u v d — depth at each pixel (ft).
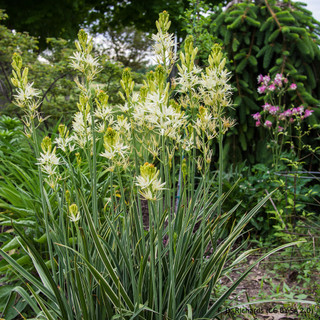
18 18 30.19
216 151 14.42
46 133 15.30
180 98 5.71
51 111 20.83
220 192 5.74
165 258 5.58
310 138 14.28
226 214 6.47
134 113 5.10
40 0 29.91
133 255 5.53
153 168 3.91
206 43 13.26
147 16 33.42
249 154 14.92
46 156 5.14
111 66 19.93
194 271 5.73
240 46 14.79
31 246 5.35
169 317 4.87
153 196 4.06
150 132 5.36
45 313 4.80
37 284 5.28
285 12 14.07
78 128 5.44
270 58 14.14
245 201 11.64
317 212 13.00
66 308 5.17
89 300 5.03
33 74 20.98
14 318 7.46
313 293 8.39
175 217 5.90
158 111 4.09
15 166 10.73
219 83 5.13
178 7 26.00
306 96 13.82
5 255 5.28
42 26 30.91
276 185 11.80
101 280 4.59
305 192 12.00
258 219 11.15
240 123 14.24
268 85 13.73
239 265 9.95
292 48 14.14
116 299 4.74
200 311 5.56
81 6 33.24
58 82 21.26
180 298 5.57
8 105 21.43
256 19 14.71
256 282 9.18
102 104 5.05
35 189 9.94
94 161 5.26
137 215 5.87
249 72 14.80
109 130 4.54
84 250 4.96
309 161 14.40
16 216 10.11
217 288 8.21
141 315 5.11
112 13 36.58
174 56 5.14
